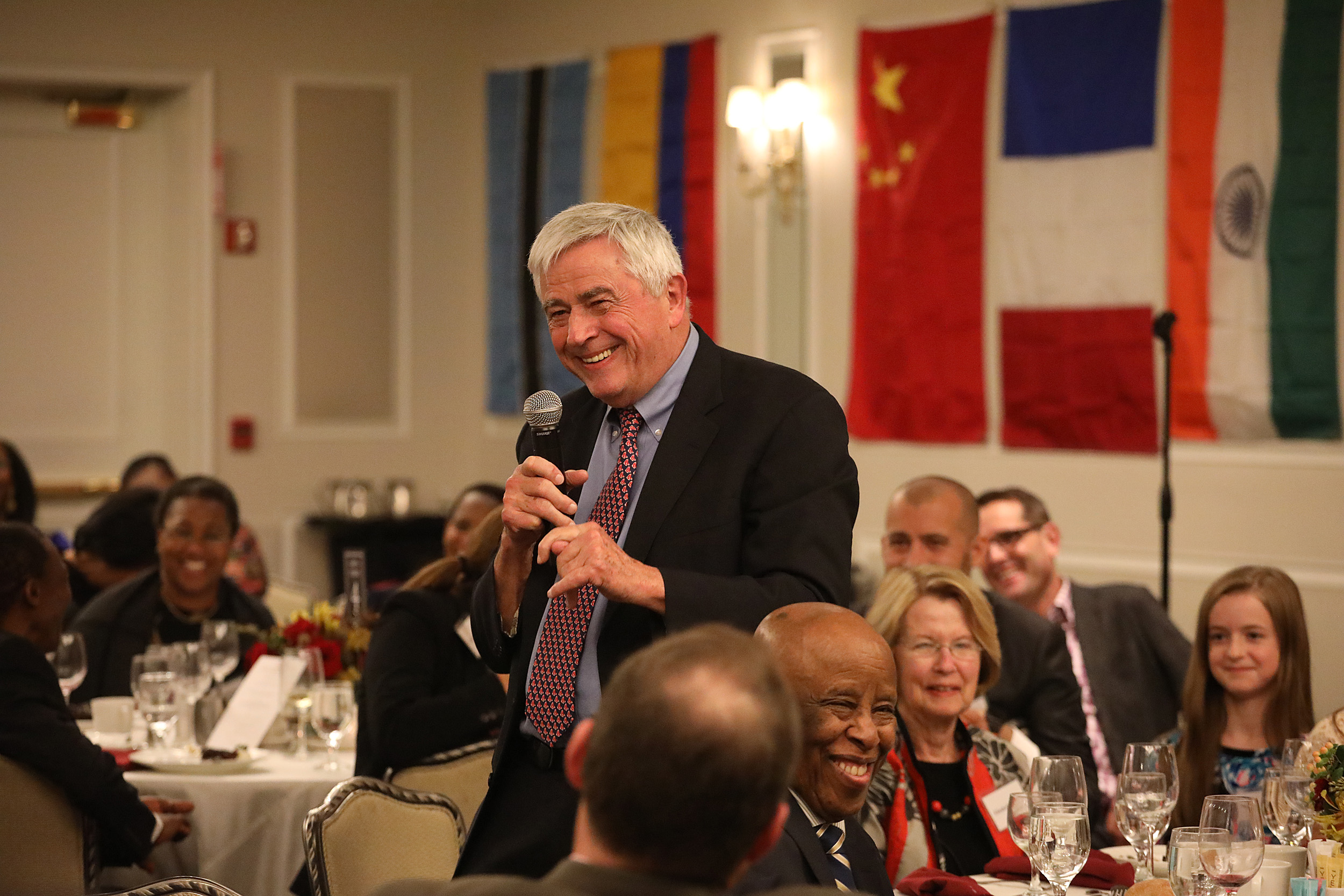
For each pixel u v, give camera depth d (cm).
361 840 389
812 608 296
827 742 292
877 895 326
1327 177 863
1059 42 973
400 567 1287
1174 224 924
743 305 1148
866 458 1080
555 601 315
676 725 167
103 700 613
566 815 305
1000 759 455
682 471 313
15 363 1280
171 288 1298
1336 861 354
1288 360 880
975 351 1019
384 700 514
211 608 705
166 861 525
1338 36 856
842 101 1092
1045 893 371
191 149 1289
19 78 1248
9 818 468
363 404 1337
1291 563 880
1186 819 492
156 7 1273
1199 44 912
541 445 323
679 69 1180
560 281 310
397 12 1325
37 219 1283
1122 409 951
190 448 1299
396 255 1338
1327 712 858
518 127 1289
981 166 1012
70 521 1285
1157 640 653
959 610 448
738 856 171
